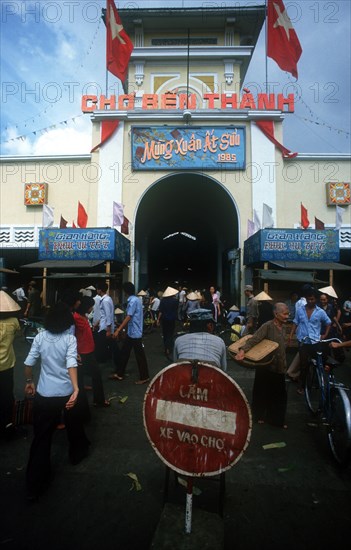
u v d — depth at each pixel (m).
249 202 14.34
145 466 3.59
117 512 2.88
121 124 14.75
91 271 12.95
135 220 14.40
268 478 3.41
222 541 2.43
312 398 5.12
